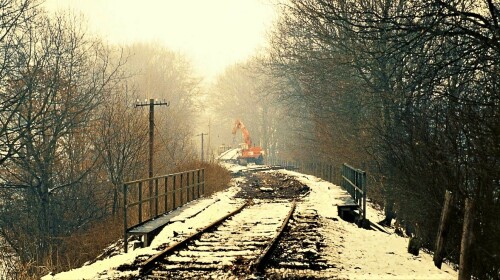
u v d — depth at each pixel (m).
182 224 13.77
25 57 26.34
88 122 28.89
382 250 10.76
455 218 11.24
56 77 26.97
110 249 15.54
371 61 22.20
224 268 8.21
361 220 15.44
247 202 20.11
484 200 10.25
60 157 28.08
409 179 14.62
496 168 10.13
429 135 13.95
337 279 7.52
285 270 8.12
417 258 10.19
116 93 32.03
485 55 12.30
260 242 10.60
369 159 26.03
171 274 7.84
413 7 13.23
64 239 23.19
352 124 30.05
